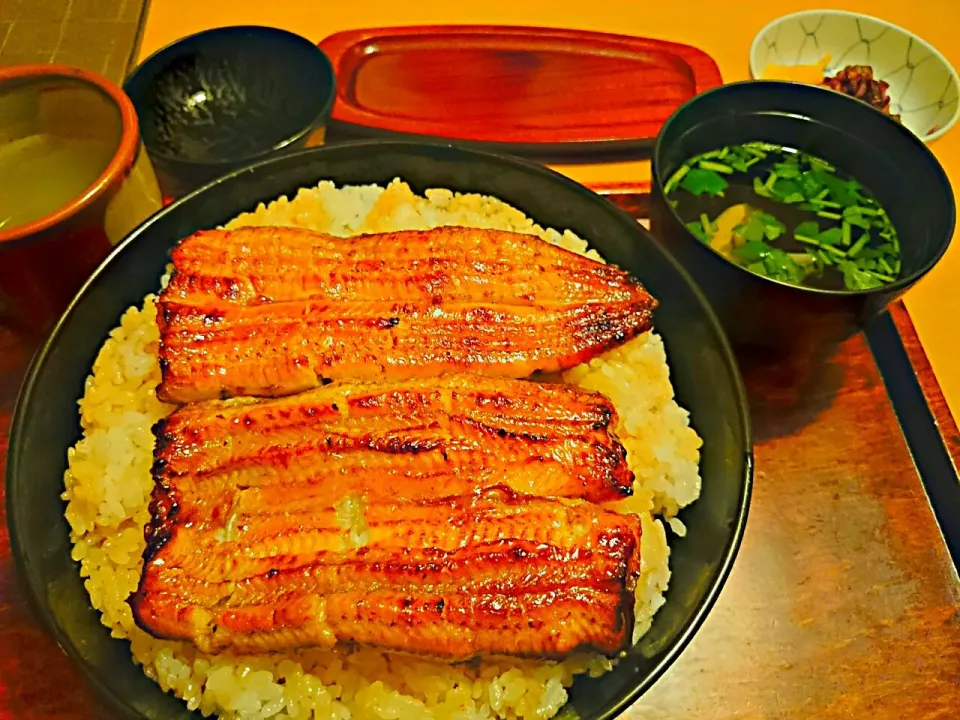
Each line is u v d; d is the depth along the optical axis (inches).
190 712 10.2
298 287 11.4
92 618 10.6
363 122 15.1
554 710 10.2
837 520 12.1
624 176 15.3
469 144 14.8
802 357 13.2
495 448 10.3
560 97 15.9
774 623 11.3
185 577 9.7
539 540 9.7
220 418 10.4
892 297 11.6
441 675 10.3
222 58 15.4
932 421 12.5
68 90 12.3
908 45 16.5
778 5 18.1
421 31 16.5
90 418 11.7
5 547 11.3
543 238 13.3
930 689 10.9
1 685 10.5
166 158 13.6
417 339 11.1
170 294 11.3
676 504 11.7
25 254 11.4
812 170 13.9
